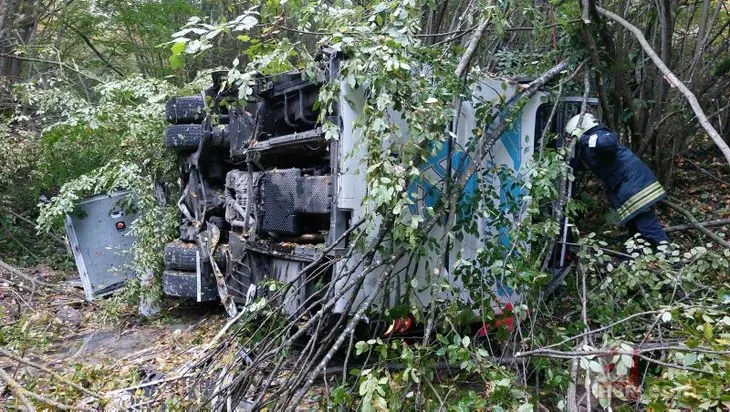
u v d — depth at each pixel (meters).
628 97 5.45
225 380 3.53
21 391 3.05
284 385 3.20
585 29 4.72
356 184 3.72
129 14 11.63
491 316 3.47
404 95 3.44
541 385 3.41
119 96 7.80
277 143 4.37
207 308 6.11
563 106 4.89
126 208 6.60
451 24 6.37
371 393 2.75
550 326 3.70
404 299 3.60
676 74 6.04
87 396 3.66
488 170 3.96
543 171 3.83
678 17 6.46
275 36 4.20
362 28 3.44
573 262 4.50
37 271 8.00
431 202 3.86
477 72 4.04
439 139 3.49
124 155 6.90
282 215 4.25
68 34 12.94
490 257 3.64
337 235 3.76
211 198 5.80
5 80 10.16
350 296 3.49
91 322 5.80
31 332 5.11
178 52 3.39
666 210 5.84
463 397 2.94
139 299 5.93
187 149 6.12
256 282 4.69
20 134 8.91
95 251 6.47
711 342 2.63
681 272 3.73
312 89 4.27
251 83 3.60
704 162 6.96
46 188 8.66
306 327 3.40
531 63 5.22
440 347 3.34
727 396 2.34
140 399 3.55
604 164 4.67
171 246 5.75
